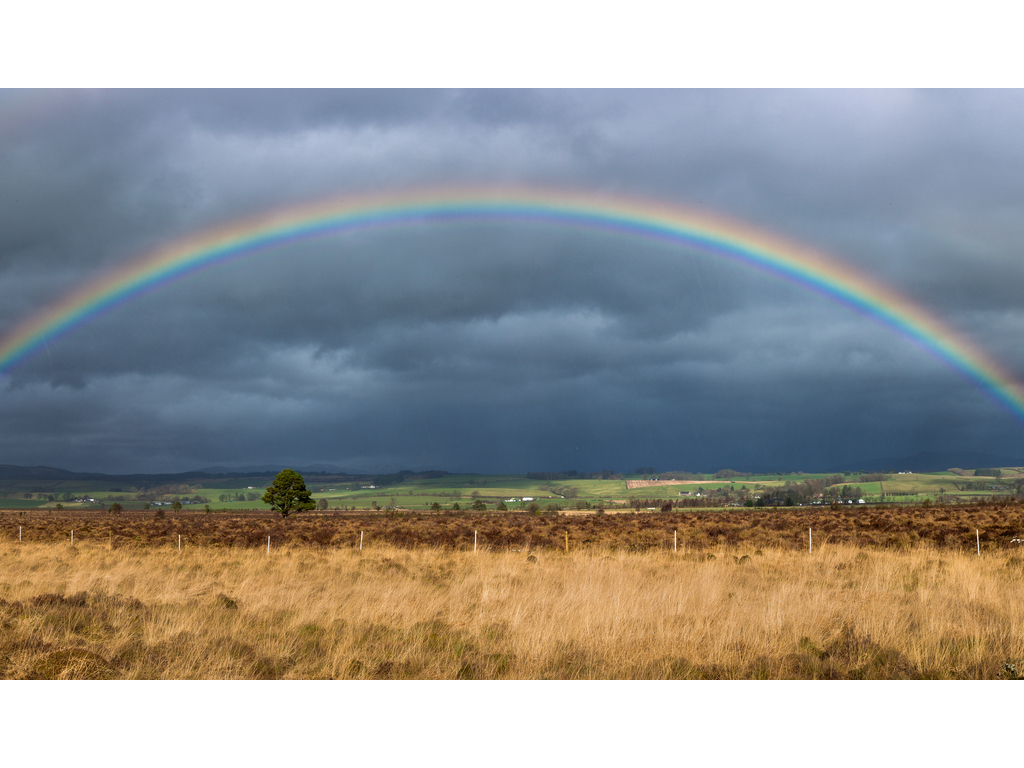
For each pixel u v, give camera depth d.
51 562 25.33
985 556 25.38
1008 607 13.86
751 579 19.36
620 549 31.33
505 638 11.75
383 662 10.30
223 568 24.06
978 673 10.02
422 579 20.12
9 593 16.50
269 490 86.75
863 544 31.66
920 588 16.11
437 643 11.62
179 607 13.84
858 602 14.39
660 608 13.84
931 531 37.50
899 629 11.86
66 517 92.25
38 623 11.81
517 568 22.81
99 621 12.48
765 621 12.27
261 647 10.97
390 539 39.69
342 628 12.30
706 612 13.32
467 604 14.84
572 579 18.45
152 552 31.73
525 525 56.84
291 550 33.22
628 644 11.17
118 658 10.24
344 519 77.62
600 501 164.25
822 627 12.22
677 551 29.33
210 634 11.53
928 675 9.95
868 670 10.17
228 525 62.97
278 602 14.87
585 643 11.21
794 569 22.02
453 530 47.53
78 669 9.55
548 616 12.99
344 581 19.17
